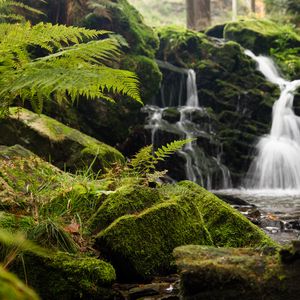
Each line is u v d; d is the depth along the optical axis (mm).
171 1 33250
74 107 10070
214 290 2131
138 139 11461
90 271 2512
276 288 2045
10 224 2801
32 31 2332
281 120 13711
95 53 2416
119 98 10820
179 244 3141
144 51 11938
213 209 3766
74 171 6664
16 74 2258
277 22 21609
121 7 11695
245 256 2260
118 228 2973
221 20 31359
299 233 4879
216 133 13180
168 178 11430
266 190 12000
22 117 6961
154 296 2576
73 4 11125
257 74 15109
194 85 14422
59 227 2859
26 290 595
